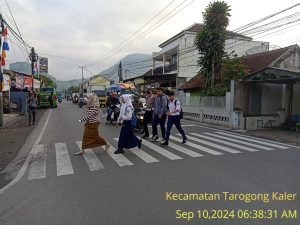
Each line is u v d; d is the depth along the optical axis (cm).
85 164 793
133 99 1499
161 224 438
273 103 1758
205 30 2094
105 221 449
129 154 913
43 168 762
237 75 1920
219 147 1052
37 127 1656
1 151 1000
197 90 2636
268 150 1016
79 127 1627
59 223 445
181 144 1095
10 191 593
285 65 2091
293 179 664
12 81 2917
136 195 556
